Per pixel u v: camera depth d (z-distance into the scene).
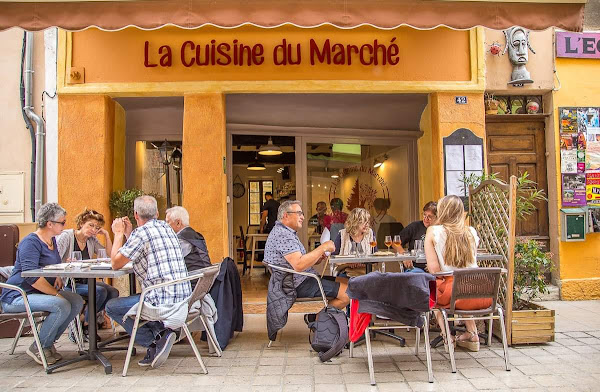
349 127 7.58
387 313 3.80
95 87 6.30
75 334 4.88
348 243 5.29
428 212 5.48
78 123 6.29
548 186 7.21
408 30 6.55
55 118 6.40
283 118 7.37
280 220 4.98
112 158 6.59
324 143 7.59
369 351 3.83
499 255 4.77
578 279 7.00
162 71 6.40
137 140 7.20
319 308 6.54
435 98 6.64
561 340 4.95
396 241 5.18
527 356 4.44
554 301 6.92
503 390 3.62
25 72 6.40
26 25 5.09
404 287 3.69
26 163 6.45
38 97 6.44
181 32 6.39
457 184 6.54
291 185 7.89
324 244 4.82
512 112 7.17
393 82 6.51
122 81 6.36
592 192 7.09
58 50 6.32
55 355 4.50
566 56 7.04
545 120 7.23
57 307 4.25
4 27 5.09
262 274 9.66
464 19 5.18
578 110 7.11
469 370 4.08
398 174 7.72
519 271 5.04
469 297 3.98
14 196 6.44
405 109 7.43
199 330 4.74
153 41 6.38
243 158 7.98
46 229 4.51
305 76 6.46
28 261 4.27
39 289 4.30
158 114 7.13
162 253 4.12
